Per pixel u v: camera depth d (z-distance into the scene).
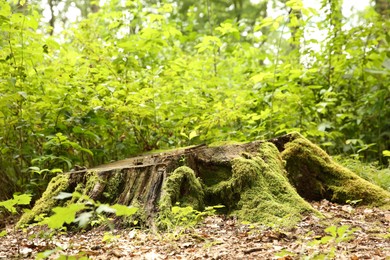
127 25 7.52
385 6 12.00
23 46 5.78
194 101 6.61
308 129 6.99
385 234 3.52
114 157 6.62
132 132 6.59
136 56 6.88
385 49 7.90
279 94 6.65
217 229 3.90
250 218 4.08
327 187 4.77
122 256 3.21
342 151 7.51
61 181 4.65
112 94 6.12
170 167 4.38
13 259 3.27
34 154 5.94
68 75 5.91
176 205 4.19
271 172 4.43
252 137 6.80
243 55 8.59
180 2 14.11
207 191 4.39
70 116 5.89
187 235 3.67
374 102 7.59
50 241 3.77
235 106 6.41
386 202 4.54
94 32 7.53
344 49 7.82
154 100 6.23
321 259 2.79
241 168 4.36
